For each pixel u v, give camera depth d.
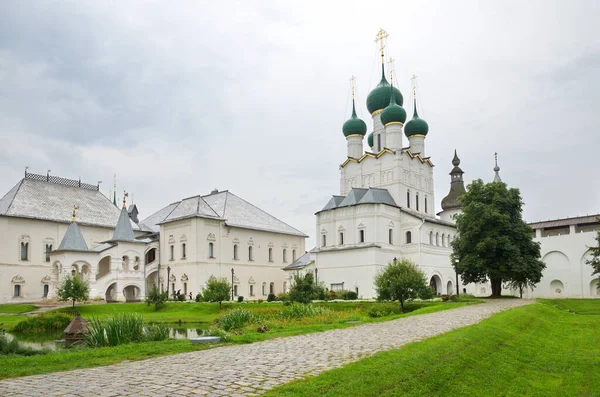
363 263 71.69
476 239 58.12
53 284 71.75
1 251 72.25
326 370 13.12
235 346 18.22
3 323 43.41
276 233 91.25
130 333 22.78
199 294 68.88
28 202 77.81
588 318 36.81
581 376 17.30
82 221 82.31
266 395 10.43
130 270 75.88
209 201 91.06
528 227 58.31
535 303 45.78
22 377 12.63
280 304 55.97
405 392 12.03
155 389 10.98
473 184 61.31
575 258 74.69
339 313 38.06
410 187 86.50
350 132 92.62
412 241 76.38
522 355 19.67
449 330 22.78
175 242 80.12
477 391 13.77
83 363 14.68
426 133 93.19
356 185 90.19
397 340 19.42
